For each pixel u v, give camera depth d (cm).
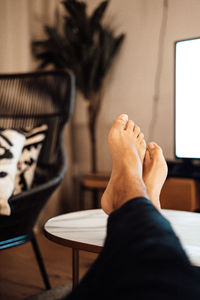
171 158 231
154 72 235
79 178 280
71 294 46
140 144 118
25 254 206
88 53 240
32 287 163
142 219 49
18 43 245
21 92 189
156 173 110
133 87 247
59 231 96
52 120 171
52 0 268
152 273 37
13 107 189
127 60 248
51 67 269
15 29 243
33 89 186
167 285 35
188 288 35
